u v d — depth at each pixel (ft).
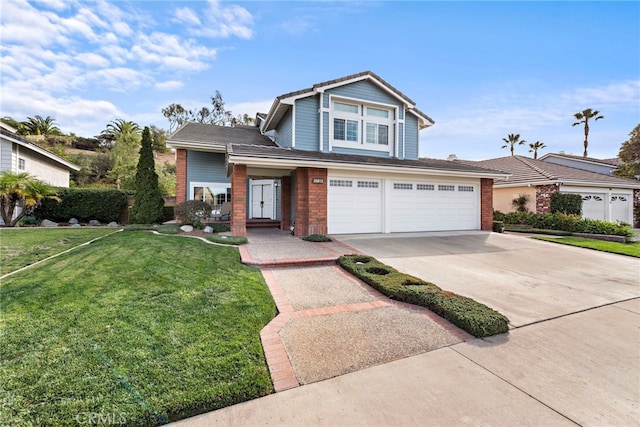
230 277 18.99
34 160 59.21
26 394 8.04
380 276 19.22
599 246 35.83
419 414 7.95
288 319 13.83
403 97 46.75
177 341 11.10
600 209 60.90
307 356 10.77
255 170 40.19
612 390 9.05
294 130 42.83
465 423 7.64
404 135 48.39
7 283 16.83
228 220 51.34
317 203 35.88
